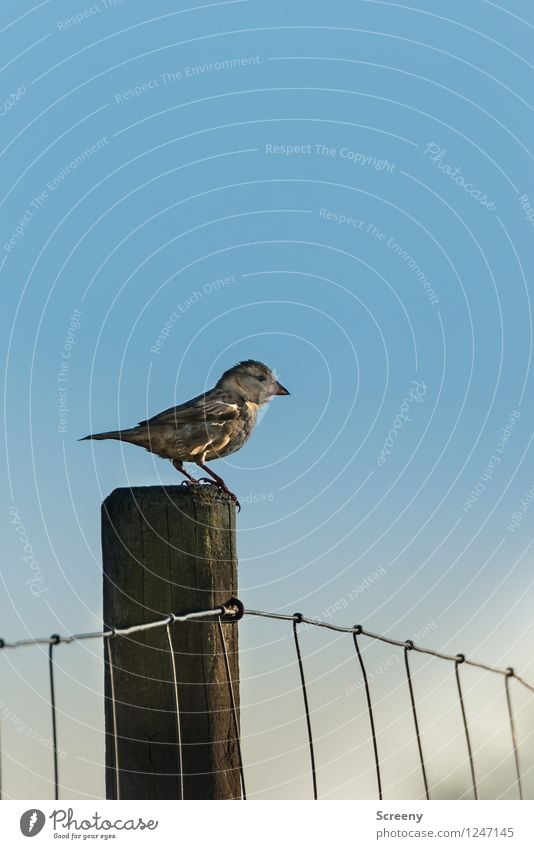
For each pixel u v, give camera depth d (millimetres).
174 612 4211
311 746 4195
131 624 4223
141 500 4273
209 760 4180
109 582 4285
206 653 4211
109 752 4223
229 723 4234
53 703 3402
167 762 4172
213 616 4238
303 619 4324
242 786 4223
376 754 4367
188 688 4195
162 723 4184
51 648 3430
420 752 4551
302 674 4238
